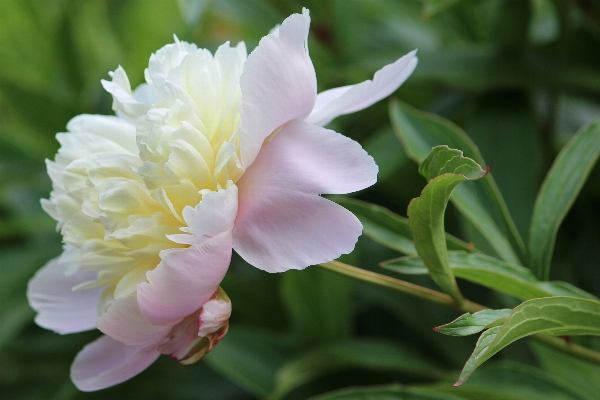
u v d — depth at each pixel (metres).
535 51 0.78
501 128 0.76
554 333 0.61
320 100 0.64
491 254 0.71
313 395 0.77
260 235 0.60
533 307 0.59
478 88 0.78
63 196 0.63
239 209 0.61
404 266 0.65
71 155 0.63
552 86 0.76
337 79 0.81
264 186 0.60
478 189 0.69
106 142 0.63
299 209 0.60
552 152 0.78
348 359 0.75
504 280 0.64
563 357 0.69
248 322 0.84
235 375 0.76
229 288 0.82
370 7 0.87
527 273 0.64
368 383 0.78
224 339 0.78
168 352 0.61
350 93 0.62
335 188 0.60
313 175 0.60
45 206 0.64
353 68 0.79
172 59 0.63
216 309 0.60
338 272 0.64
